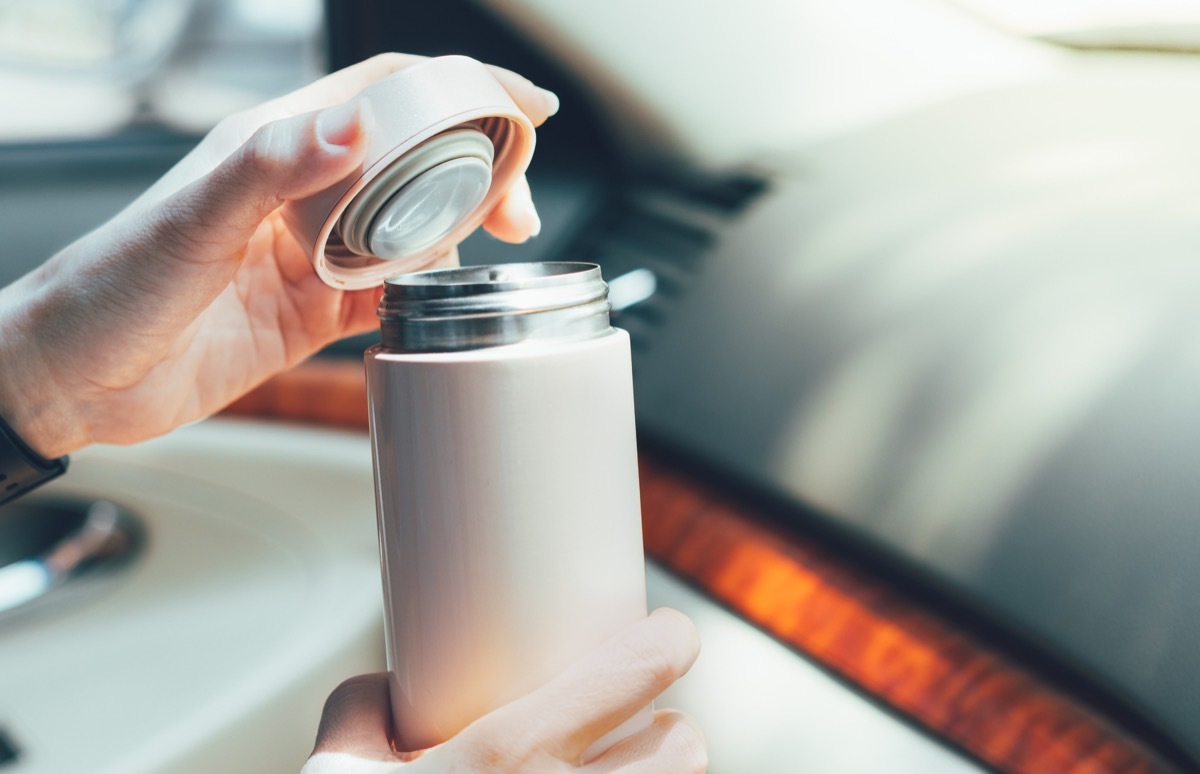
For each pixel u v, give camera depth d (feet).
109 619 2.40
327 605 2.31
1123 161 2.70
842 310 2.55
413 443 1.35
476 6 3.75
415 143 1.40
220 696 2.01
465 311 1.34
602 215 3.62
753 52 3.51
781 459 2.32
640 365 2.80
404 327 1.36
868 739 1.86
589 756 1.43
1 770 1.88
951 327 2.33
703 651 2.10
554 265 1.49
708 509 2.36
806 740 1.90
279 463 3.14
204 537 2.77
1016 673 1.84
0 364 1.82
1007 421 2.10
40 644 2.32
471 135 1.48
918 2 3.45
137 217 1.64
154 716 2.00
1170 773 1.66
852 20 3.47
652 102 3.61
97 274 1.69
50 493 2.98
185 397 2.05
